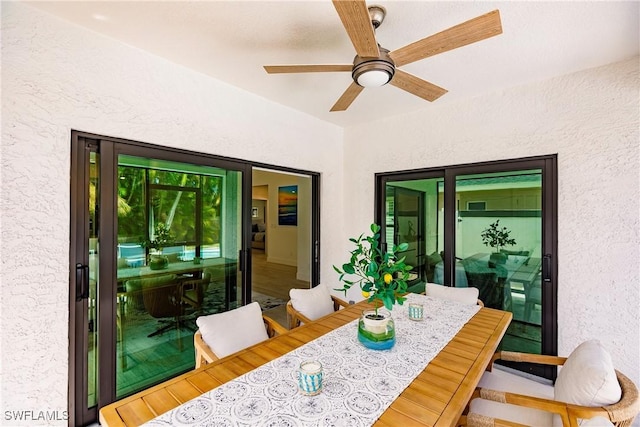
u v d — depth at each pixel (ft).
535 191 8.63
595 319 7.61
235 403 3.55
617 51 6.84
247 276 9.82
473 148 9.62
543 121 8.34
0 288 5.30
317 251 12.43
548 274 8.38
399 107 10.59
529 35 6.21
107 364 6.77
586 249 7.72
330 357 4.77
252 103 9.48
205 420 3.24
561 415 3.92
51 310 5.83
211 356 5.04
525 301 8.84
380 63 5.27
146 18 5.85
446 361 4.63
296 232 23.31
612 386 3.84
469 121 9.69
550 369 8.42
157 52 7.11
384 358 4.73
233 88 8.93
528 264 8.78
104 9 5.59
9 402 5.41
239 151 9.16
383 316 5.36
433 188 10.88
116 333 6.97
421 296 8.54
